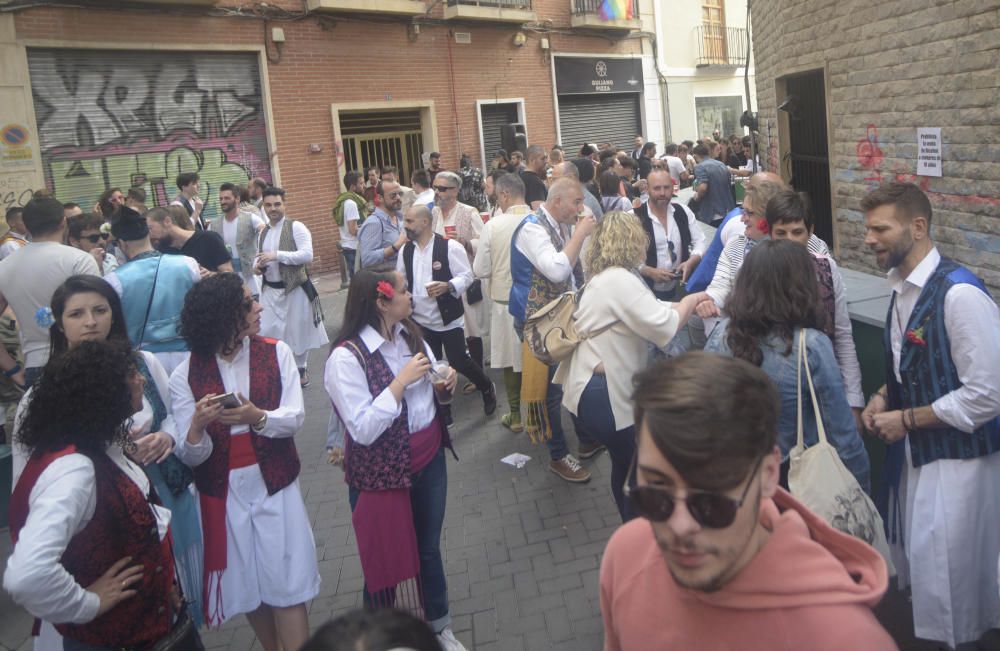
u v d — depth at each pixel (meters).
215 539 3.01
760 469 1.30
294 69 14.14
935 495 2.83
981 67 4.67
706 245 5.93
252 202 10.83
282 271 7.70
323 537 4.80
